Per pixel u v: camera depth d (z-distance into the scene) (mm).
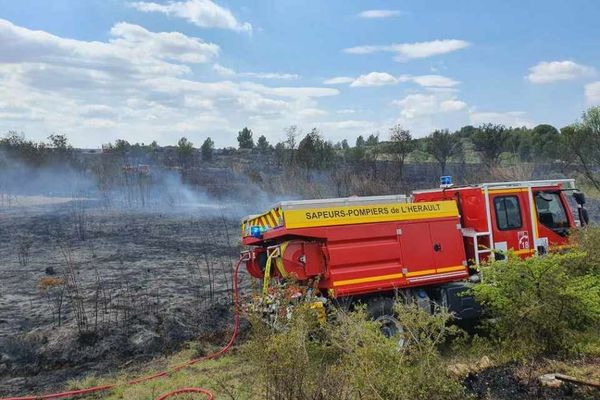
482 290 6391
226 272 12102
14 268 12211
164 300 9625
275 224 7219
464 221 8289
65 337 7723
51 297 9789
